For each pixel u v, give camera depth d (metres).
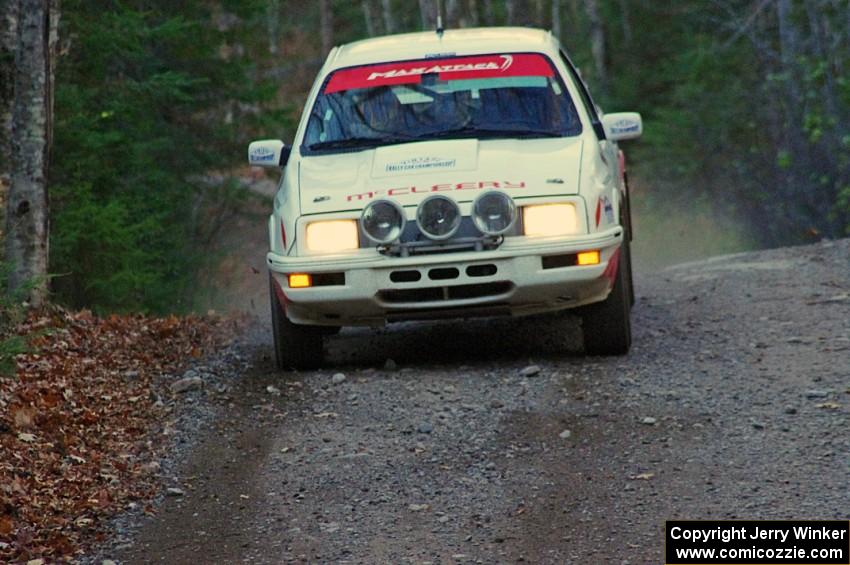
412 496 20.48
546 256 26.47
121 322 35.62
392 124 29.34
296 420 24.97
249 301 73.38
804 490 19.33
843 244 43.69
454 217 26.47
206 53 65.81
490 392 25.84
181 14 63.31
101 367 29.80
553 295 26.91
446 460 22.03
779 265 40.31
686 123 88.19
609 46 119.19
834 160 68.00
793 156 71.06
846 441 21.20
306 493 20.97
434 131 29.03
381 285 26.67
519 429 23.34
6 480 21.52
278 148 30.06
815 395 23.78
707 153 87.12
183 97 58.47
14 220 35.44
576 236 26.53
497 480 20.91
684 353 28.00
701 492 19.66
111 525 20.11
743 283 37.12
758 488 19.58
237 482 21.77
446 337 32.09
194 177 74.06
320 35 190.75
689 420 23.08
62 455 23.28
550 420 23.72
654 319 32.56
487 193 26.41
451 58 30.67
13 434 24.03
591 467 21.16
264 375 28.81
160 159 67.19
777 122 77.44
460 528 19.06
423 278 26.58
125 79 57.78
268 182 99.56
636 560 17.45
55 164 47.62
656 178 90.94
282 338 28.52
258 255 82.06
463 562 17.80
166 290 55.66
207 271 68.19
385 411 25.06
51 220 45.41
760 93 83.94
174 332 34.62
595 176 27.45
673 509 19.11
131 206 53.25
